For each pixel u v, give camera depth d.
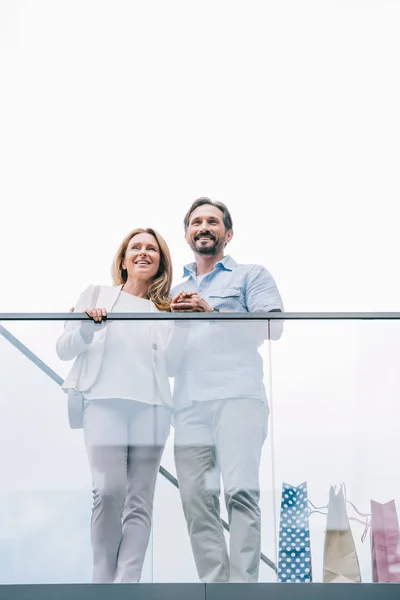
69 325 5.84
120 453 5.58
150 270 6.47
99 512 5.50
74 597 5.35
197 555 5.39
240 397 5.66
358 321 5.86
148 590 5.34
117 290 6.36
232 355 5.75
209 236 6.75
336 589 5.33
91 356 5.77
